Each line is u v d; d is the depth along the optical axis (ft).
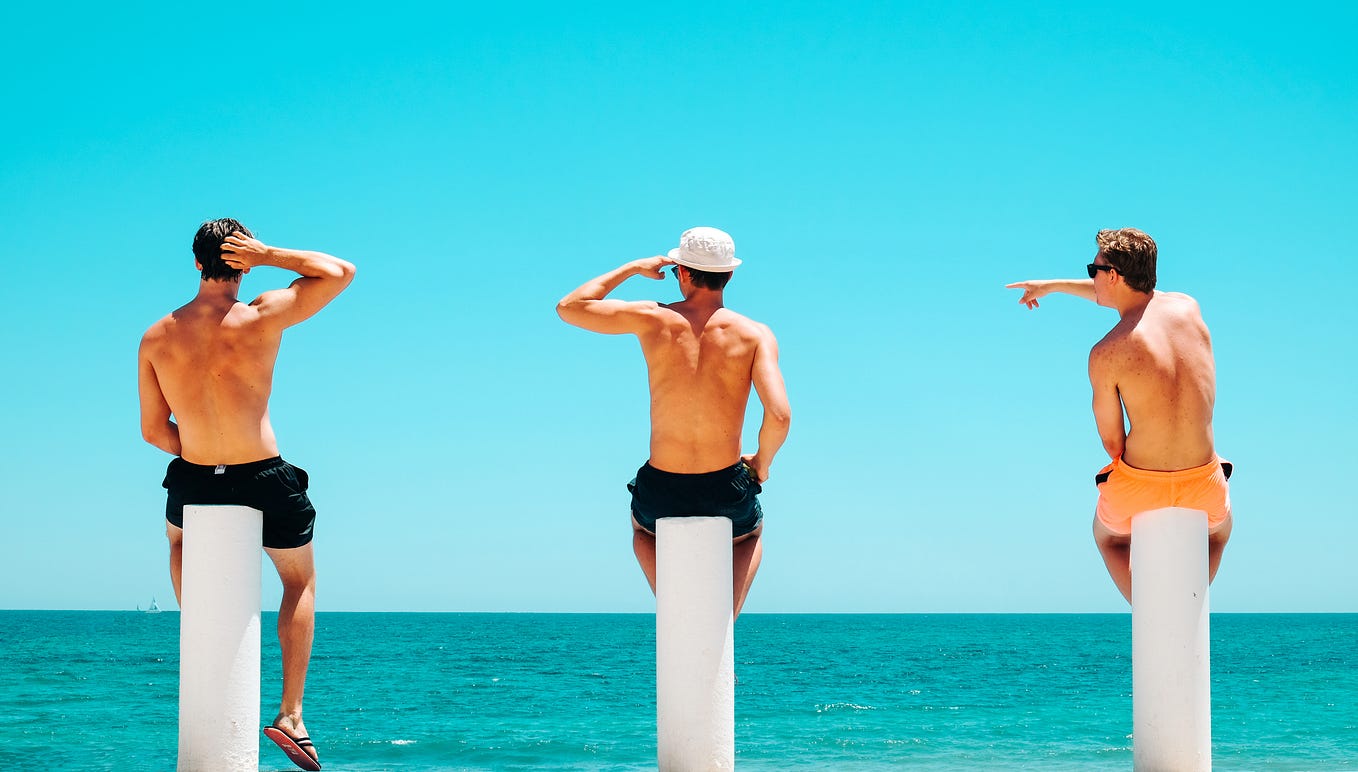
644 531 18.56
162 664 97.60
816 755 35.24
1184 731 15.33
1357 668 100.68
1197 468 16.25
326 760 34.04
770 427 16.67
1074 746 37.63
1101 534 18.35
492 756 35.40
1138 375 16.14
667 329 17.02
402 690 75.15
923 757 34.09
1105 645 191.93
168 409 16.58
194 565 15.40
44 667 91.56
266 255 16.31
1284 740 38.45
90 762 30.76
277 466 16.51
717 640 15.78
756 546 18.45
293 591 17.39
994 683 86.17
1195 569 15.55
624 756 35.37
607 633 268.82
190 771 15.19
